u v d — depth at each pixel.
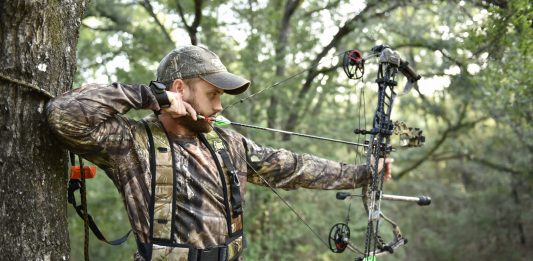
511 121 10.41
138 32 10.11
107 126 2.69
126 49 9.87
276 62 9.62
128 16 10.71
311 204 10.18
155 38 10.09
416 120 15.73
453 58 8.77
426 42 9.70
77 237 13.27
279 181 3.26
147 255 2.73
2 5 2.65
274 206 10.00
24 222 2.69
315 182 3.32
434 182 17.56
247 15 9.71
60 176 2.84
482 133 15.23
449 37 9.00
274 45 10.08
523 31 6.20
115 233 12.40
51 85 2.77
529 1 6.22
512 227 16.91
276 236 9.89
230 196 2.96
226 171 2.97
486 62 7.40
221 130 3.13
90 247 13.09
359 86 10.32
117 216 12.33
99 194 11.79
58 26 2.79
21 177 2.68
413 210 17.66
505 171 14.62
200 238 2.81
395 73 3.53
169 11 9.79
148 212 2.76
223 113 9.56
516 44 6.51
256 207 9.75
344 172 3.40
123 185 2.76
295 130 10.62
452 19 8.76
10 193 2.66
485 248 17.33
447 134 13.15
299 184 3.31
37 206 2.72
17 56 2.67
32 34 2.70
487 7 7.11
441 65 10.06
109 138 2.70
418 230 18.28
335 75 10.63
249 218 9.63
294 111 10.23
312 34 10.32
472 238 17.28
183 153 2.86
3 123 2.66
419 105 13.06
